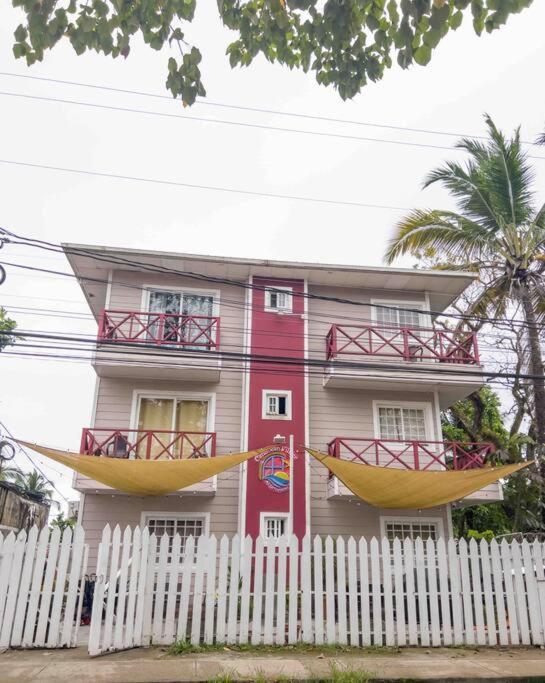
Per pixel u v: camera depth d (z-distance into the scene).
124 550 8.97
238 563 9.38
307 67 5.90
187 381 16.30
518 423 21.53
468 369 16.12
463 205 18.78
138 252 16.03
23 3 5.16
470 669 8.05
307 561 9.55
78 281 17.19
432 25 4.80
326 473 15.77
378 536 15.35
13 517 20.77
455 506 16.61
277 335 16.78
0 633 8.55
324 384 16.47
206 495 15.05
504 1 4.56
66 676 7.18
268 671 7.63
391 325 17.72
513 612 9.78
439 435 16.41
